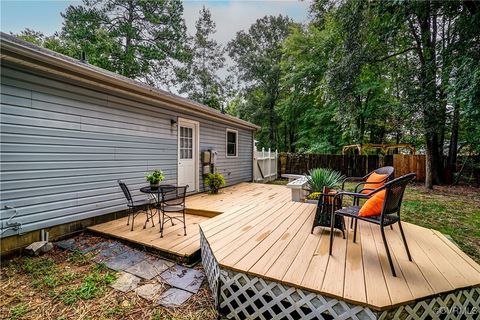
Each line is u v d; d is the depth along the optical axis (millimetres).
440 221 4586
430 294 1557
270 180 11555
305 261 2006
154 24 12992
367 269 1883
